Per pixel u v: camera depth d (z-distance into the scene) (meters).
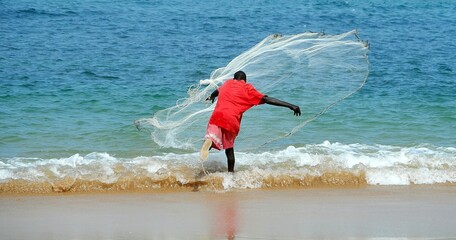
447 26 42.59
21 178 13.25
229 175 13.37
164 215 11.30
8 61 27.20
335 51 14.30
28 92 22.12
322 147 16.14
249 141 14.20
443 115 20.14
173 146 14.63
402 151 15.96
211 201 12.23
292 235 10.16
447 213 11.56
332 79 14.34
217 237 10.03
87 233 10.20
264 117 14.48
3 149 15.78
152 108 20.53
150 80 24.70
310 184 13.52
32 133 17.34
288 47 14.52
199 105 14.45
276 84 14.50
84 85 23.44
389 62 29.50
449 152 15.99
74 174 13.48
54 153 15.49
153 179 13.22
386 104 21.42
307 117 14.36
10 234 10.13
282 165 14.27
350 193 12.92
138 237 10.01
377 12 49.25
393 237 10.09
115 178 13.21
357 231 10.40
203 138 14.42
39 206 11.82
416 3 54.94
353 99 22.06
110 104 20.91
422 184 13.70
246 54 14.84
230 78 14.38
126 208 11.73
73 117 19.17
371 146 16.44
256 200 12.33
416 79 25.80
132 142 16.55
